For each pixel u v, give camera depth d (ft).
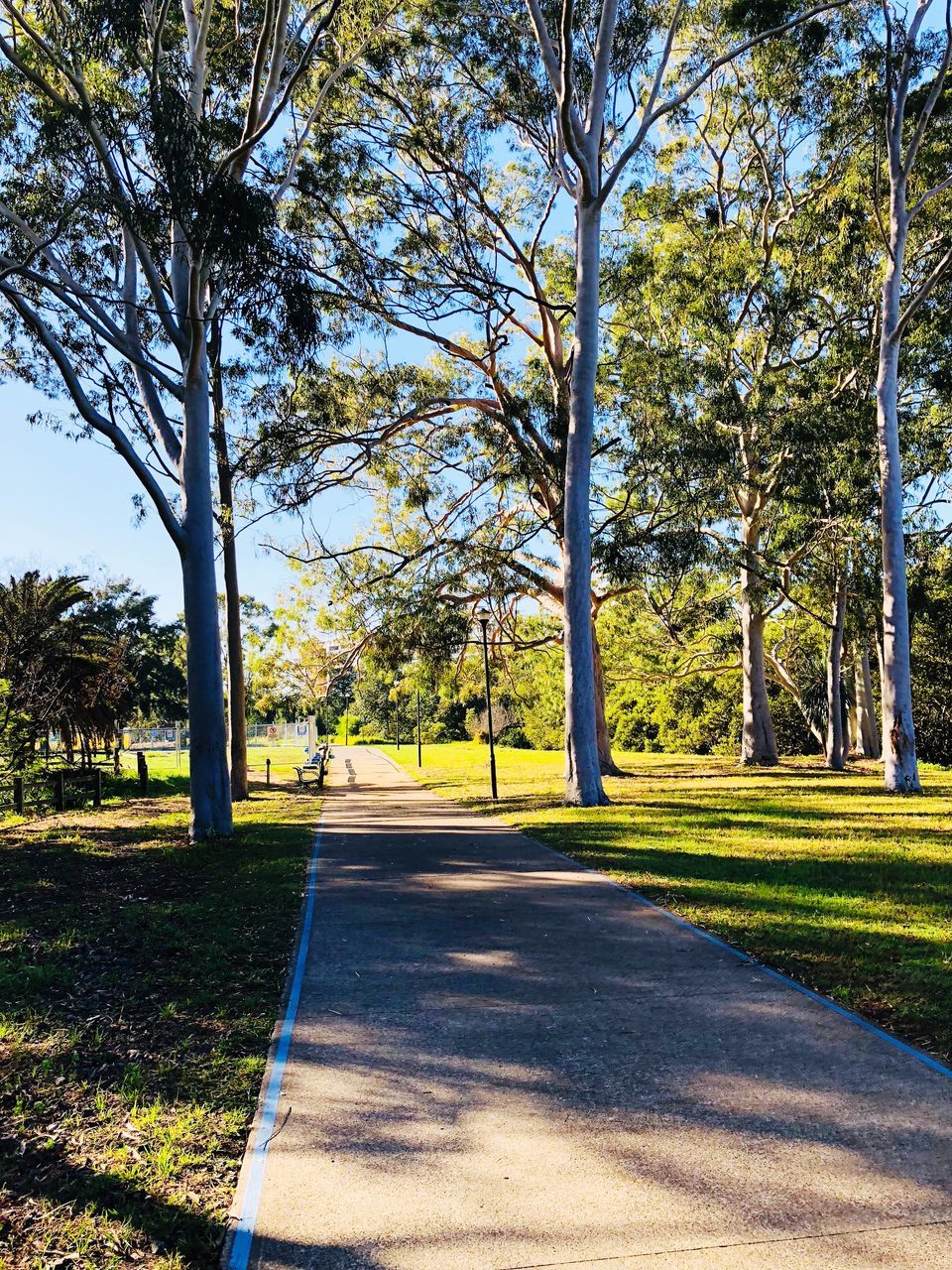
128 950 25.76
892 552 71.15
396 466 84.99
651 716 175.94
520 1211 11.89
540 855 41.39
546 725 186.29
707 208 92.12
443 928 27.68
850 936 25.45
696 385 81.56
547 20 64.59
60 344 55.47
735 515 86.84
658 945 25.12
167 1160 13.34
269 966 24.09
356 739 292.81
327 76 64.75
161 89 39.73
